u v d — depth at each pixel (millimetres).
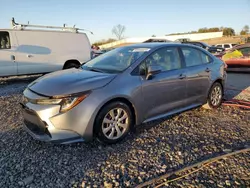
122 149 3469
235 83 8680
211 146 3559
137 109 3805
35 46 9398
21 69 9180
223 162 3072
